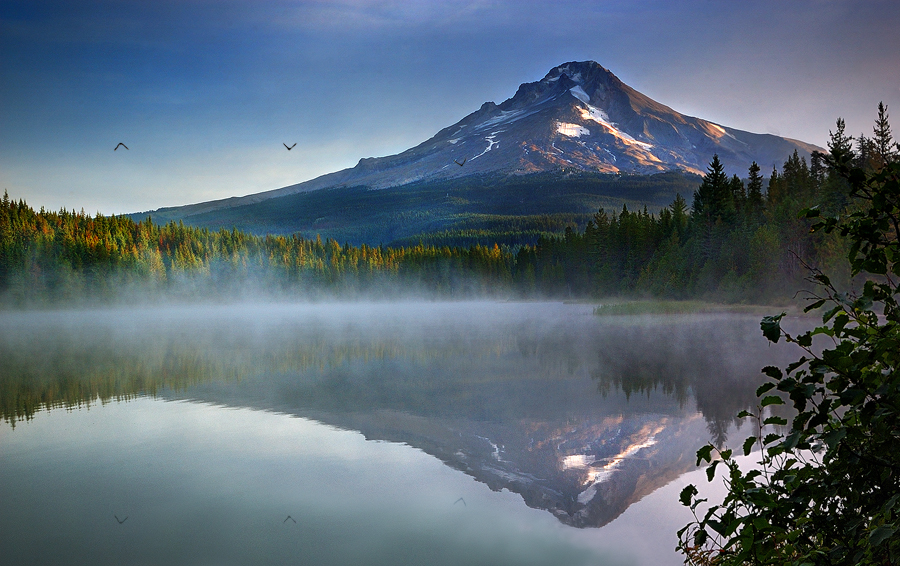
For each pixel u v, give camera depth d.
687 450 16.12
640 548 10.18
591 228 120.50
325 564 10.04
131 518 12.11
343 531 11.38
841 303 3.09
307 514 12.21
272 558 10.30
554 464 15.41
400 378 29.69
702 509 11.73
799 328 43.38
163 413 22.45
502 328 61.00
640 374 28.59
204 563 10.20
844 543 3.26
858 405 3.00
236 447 17.25
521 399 23.62
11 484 14.32
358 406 22.91
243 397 25.34
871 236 2.98
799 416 3.17
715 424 18.73
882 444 3.03
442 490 13.55
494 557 10.20
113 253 136.62
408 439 17.97
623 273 101.88
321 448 17.06
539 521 11.72
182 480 14.39
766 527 3.39
